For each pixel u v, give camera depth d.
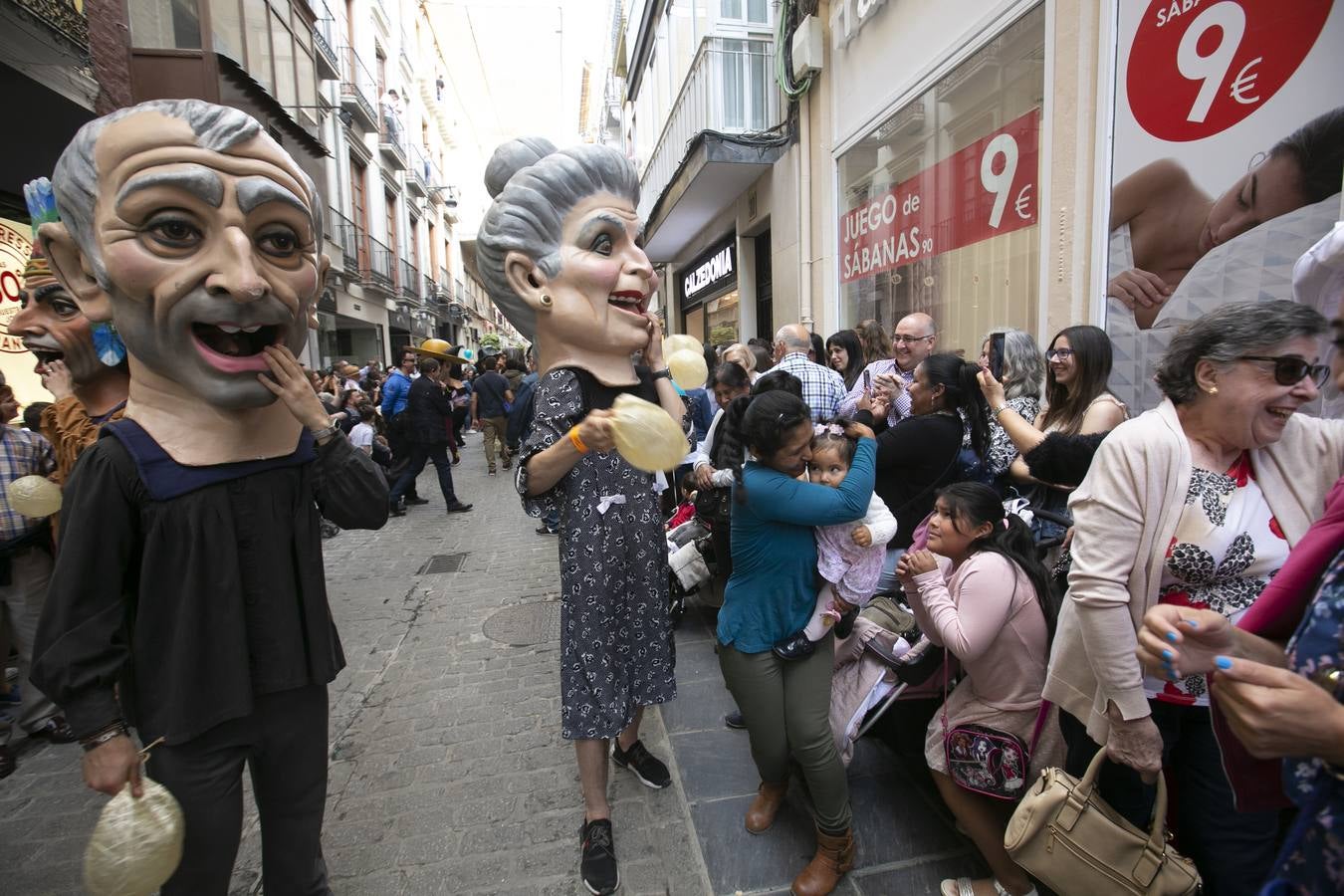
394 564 5.52
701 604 3.94
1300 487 1.35
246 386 1.34
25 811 2.50
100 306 1.33
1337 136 2.40
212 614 1.36
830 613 1.95
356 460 1.53
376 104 19.00
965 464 2.80
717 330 11.62
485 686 3.29
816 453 1.99
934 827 2.17
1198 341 1.35
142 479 1.30
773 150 7.37
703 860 2.08
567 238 2.09
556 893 1.99
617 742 2.52
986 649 1.79
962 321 4.74
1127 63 3.19
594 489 2.11
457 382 14.48
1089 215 3.47
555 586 4.77
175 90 6.73
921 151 5.10
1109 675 1.38
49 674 1.22
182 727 1.32
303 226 1.37
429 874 2.07
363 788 2.50
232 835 1.45
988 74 4.32
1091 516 1.43
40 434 3.06
